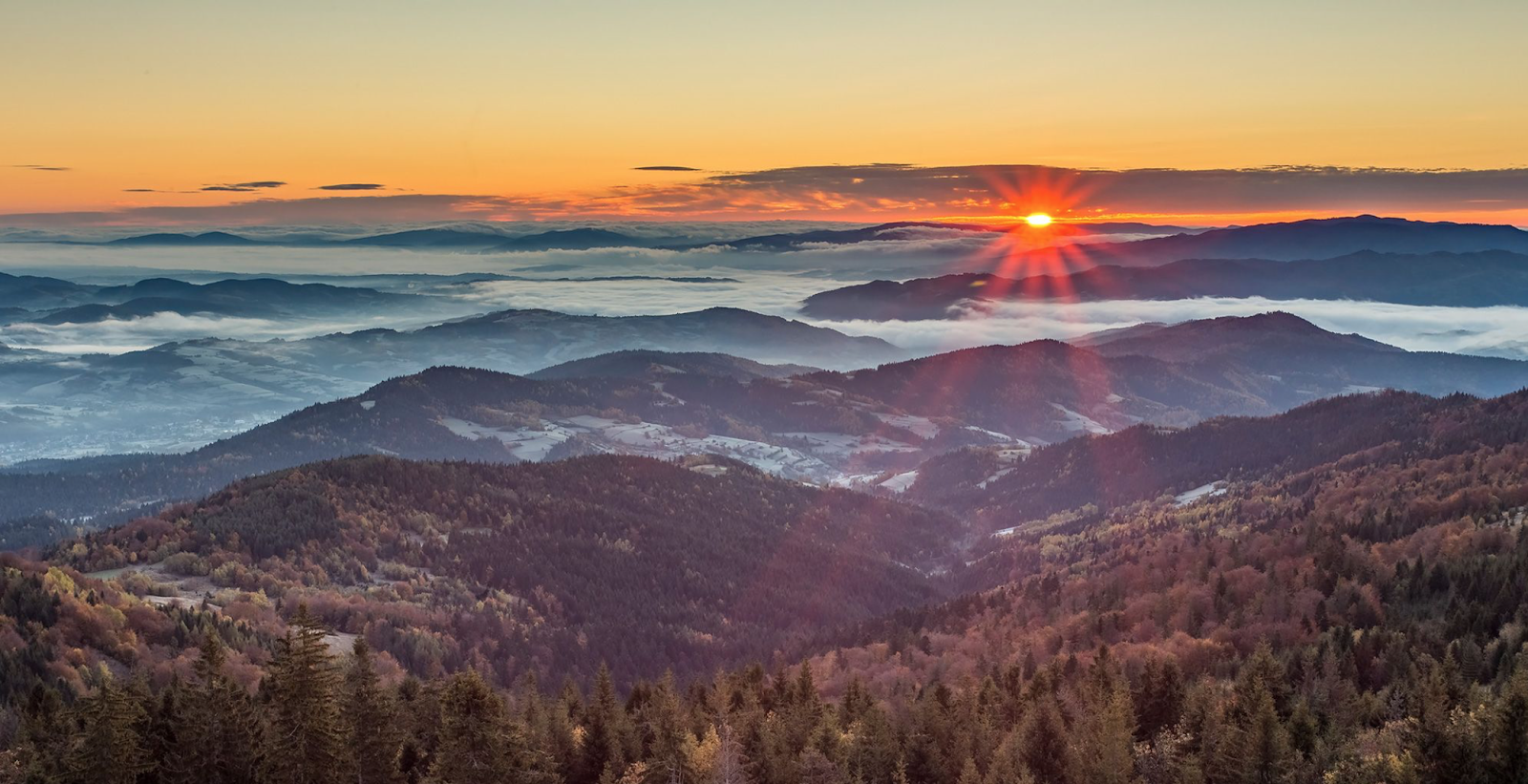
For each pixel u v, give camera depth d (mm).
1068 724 141875
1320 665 152875
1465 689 135500
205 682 126000
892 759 131875
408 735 124688
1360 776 111000
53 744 114250
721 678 166750
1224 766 120812
